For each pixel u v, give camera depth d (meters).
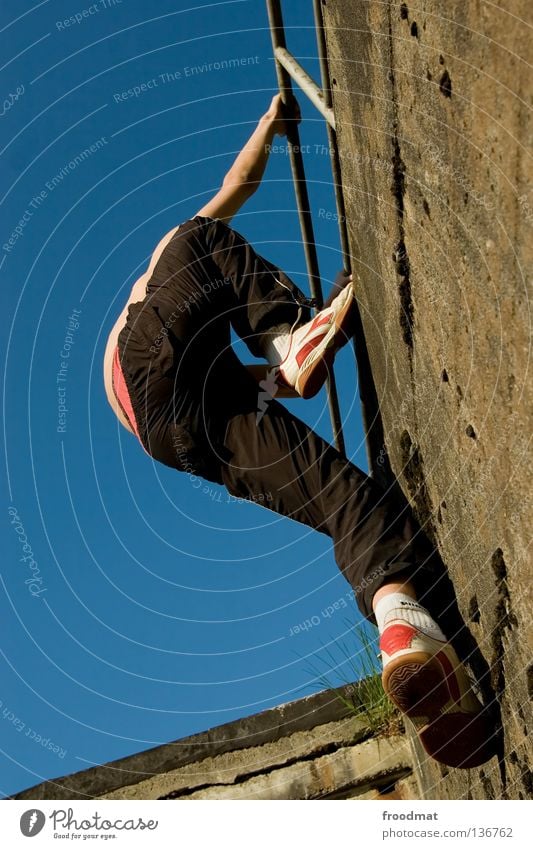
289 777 2.91
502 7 1.10
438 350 1.60
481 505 1.50
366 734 2.96
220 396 2.04
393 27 1.53
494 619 1.54
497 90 1.15
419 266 1.63
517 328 1.21
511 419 1.29
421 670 1.60
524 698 1.46
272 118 2.53
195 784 2.93
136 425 2.13
